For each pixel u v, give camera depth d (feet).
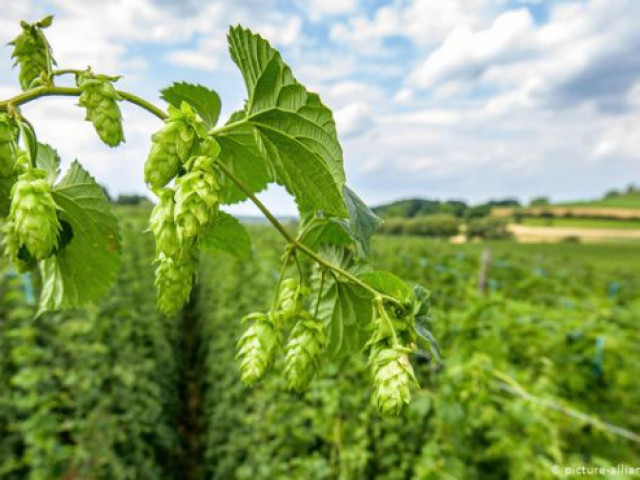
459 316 19.62
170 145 3.48
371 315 5.33
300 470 17.19
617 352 19.03
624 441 15.96
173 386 31.94
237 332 28.60
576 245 139.13
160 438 24.39
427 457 13.89
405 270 38.50
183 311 48.73
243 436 21.95
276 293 4.79
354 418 16.78
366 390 16.84
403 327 4.28
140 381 23.39
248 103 4.02
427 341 4.32
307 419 19.44
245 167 5.13
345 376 17.90
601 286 45.42
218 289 43.19
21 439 17.43
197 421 31.83
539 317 20.63
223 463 22.61
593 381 18.61
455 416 13.64
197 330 45.78
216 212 3.46
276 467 17.65
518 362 18.81
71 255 5.24
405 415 14.62
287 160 4.11
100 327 23.67
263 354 4.59
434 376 15.74
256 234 64.18
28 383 16.94
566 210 193.06
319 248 5.44
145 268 45.96
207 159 3.50
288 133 3.98
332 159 3.89
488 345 16.57
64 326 21.21
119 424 20.85
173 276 4.44
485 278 29.94
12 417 17.19
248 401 21.49
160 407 25.00
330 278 5.29
